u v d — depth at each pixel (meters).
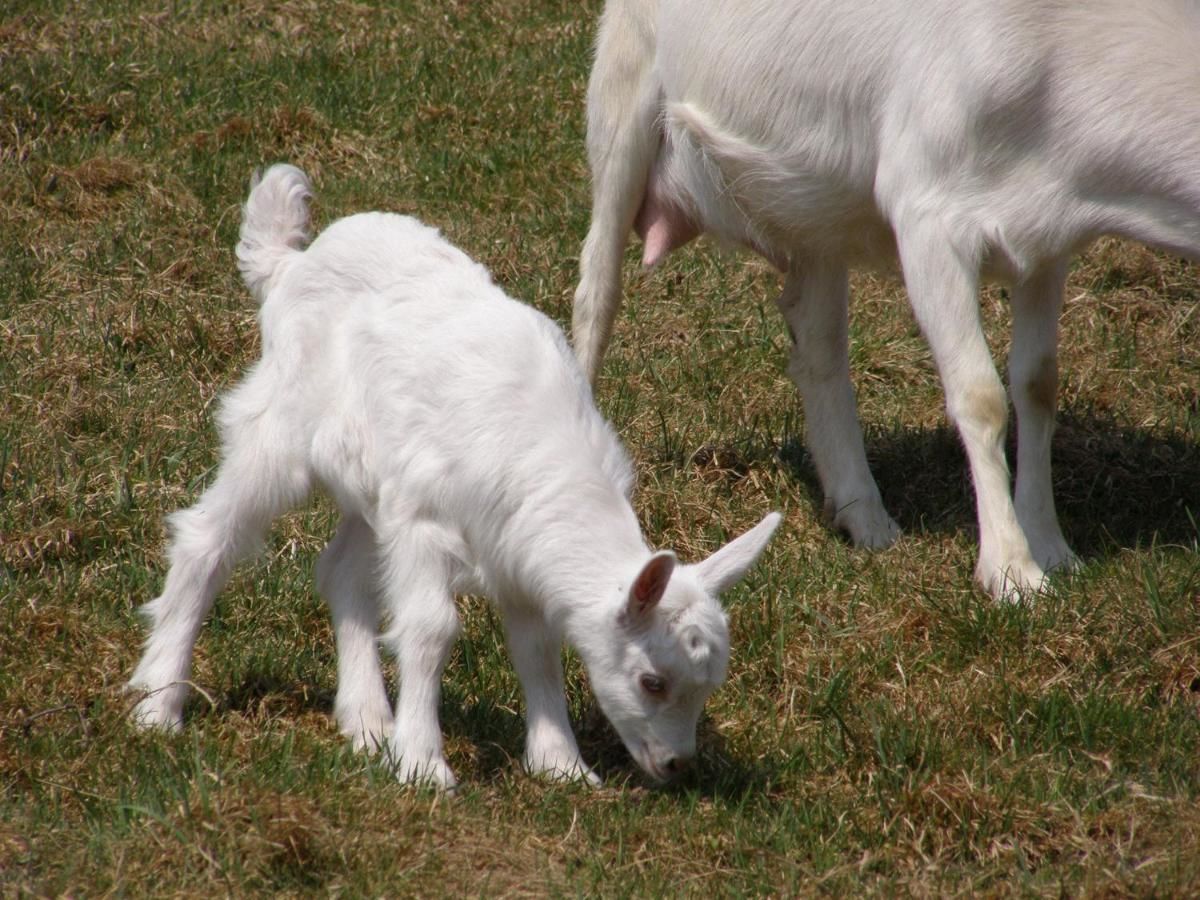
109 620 8.55
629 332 12.55
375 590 7.91
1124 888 6.55
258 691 8.18
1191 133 8.71
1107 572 9.20
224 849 6.41
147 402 11.02
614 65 10.69
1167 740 7.81
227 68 16.17
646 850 6.90
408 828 6.73
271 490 7.71
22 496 9.76
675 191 10.70
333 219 13.84
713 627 6.63
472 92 16.25
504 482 7.11
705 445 10.94
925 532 10.17
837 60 9.45
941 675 8.47
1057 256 9.21
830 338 10.47
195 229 13.41
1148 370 12.22
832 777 7.66
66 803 6.87
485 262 13.30
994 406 9.13
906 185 9.23
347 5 17.97
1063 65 8.83
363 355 7.49
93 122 15.09
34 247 12.95
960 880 6.86
